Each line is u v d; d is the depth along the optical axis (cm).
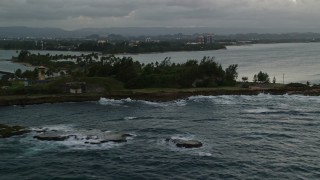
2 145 7888
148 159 7031
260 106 12375
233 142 8062
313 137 8444
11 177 6266
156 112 11506
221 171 6431
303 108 11944
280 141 8138
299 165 6675
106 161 6950
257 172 6375
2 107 12712
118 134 8519
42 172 6456
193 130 9100
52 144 7912
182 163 6800
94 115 11088
